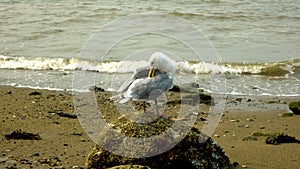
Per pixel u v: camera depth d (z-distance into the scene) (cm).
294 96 1419
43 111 1212
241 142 1000
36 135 988
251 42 2058
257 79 1595
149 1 2897
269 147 959
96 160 752
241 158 886
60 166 816
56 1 2891
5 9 2666
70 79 1570
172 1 2888
